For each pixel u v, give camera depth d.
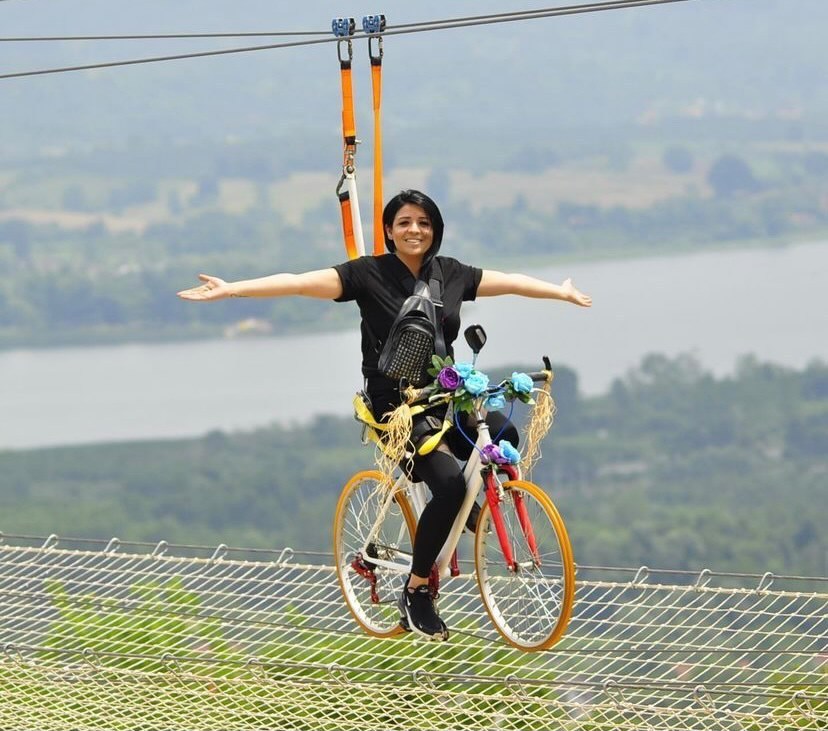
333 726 21.30
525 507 19.47
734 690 20.30
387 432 20.03
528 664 22.05
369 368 20.36
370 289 20.00
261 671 21.31
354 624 23.66
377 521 20.83
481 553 20.22
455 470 19.62
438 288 20.06
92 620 25.17
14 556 27.59
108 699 22.56
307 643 23.70
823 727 19.50
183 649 23.48
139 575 26.12
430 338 19.58
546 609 19.38
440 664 22.34
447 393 19.41
